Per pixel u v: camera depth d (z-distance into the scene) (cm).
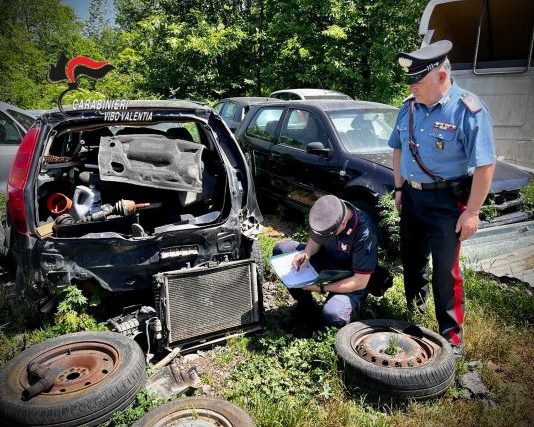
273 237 566
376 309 380
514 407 275
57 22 3219
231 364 317
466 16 715
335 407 271
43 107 1995
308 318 369
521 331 357
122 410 255
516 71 614
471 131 286
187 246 338
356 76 1474
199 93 1866
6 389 252
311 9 1520
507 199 488
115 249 319
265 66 1812
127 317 329
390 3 1362
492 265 452
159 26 1850
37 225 316
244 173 384
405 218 352
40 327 342
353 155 504
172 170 355
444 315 329
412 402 271
